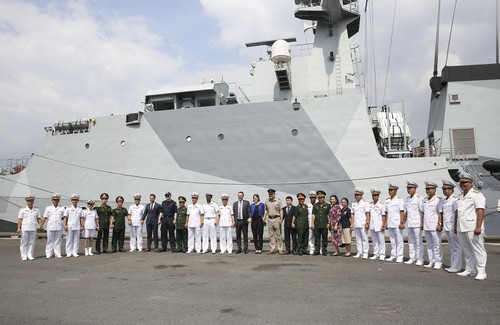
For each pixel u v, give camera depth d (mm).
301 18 15859
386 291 5406
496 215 12648
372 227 9656
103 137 16250
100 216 11266
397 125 14773
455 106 14117
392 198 9297
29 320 4074
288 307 4523
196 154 14820
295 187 13695
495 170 11977
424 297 5012
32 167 17359
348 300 4859
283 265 8195
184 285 5934
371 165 13195
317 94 15500
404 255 10344
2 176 17766
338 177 13391
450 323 3828
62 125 16953
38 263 8891
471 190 6801
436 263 7848
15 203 17297
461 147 13711
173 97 16047
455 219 7223
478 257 6457
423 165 12992
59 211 10289
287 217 10734
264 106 14219
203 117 14852
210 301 4863
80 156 16547
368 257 9891
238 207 10945
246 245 10844
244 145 14305
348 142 13414
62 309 4520
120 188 15656
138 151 15602
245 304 4691
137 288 5730
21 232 9633
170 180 15031
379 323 3846
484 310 4324
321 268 7742
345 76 15484
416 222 8516
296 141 13828
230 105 14570
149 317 4145
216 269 7629
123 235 11719
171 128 15234
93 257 10062
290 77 15625
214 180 14516
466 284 5953
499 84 13906
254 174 14117
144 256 10117
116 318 4121
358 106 13453
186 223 11289
